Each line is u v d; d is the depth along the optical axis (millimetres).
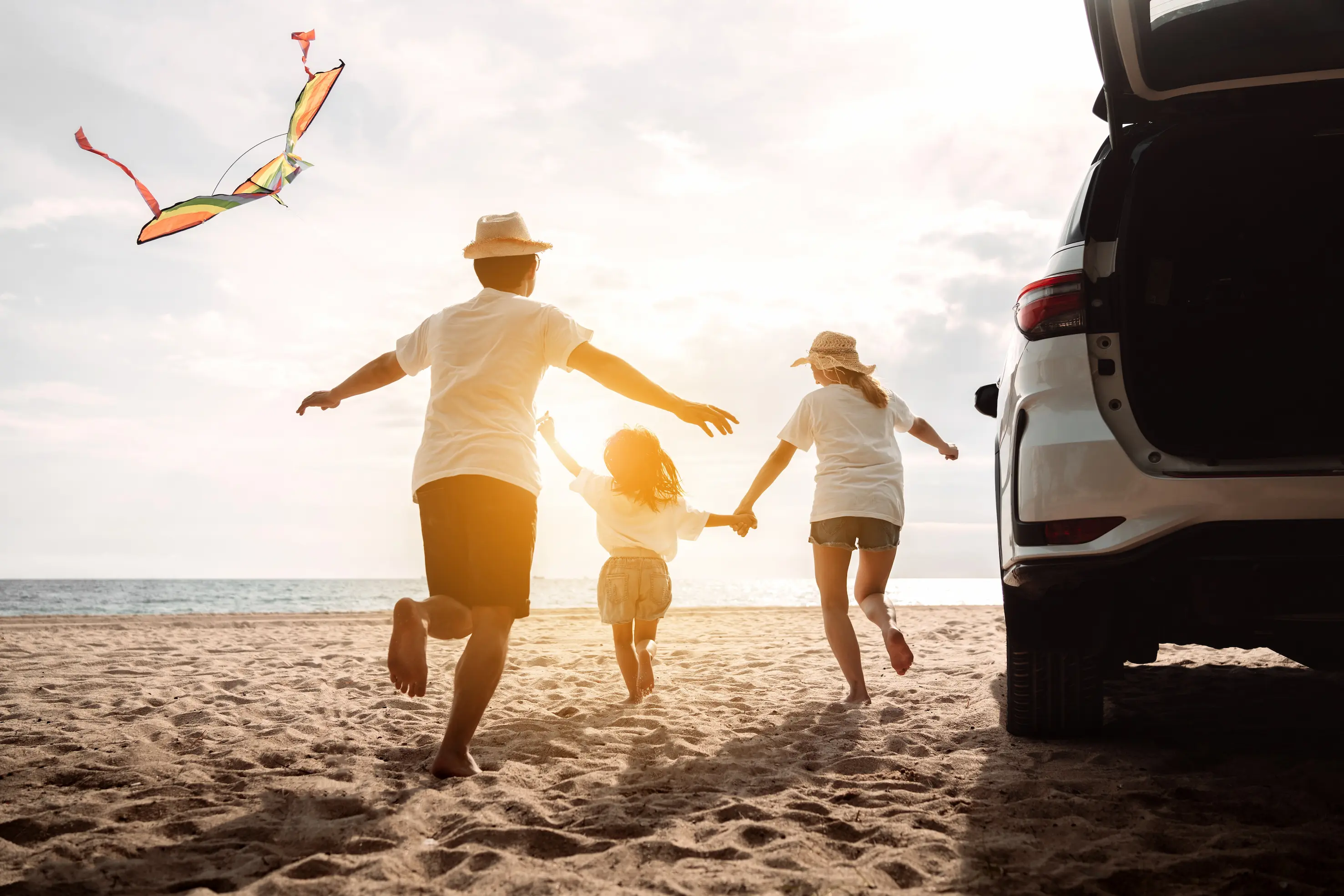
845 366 4535
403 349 3455
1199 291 2883
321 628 9797
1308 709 4070
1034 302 2910
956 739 3574
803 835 2404
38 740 3686
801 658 6574
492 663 3064
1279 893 1954
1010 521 3008
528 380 3201
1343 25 2654
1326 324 2703
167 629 9562
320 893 2029
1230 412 2672
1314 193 2893
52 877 2156
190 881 2148
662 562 4715
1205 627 2805
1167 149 2814
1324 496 2422
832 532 4438
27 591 84250
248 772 3184
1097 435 2703
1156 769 2998
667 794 2863
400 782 2992
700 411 2967
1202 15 2734
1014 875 2113
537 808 2631
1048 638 3146
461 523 3074
